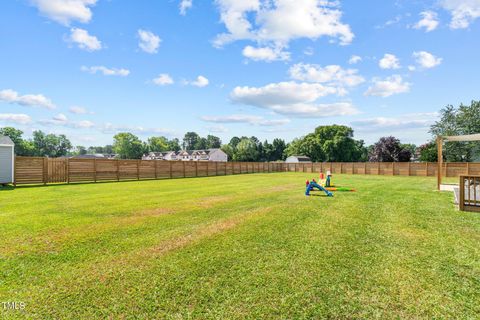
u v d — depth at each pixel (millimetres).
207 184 15117
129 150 72750
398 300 2525
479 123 24641
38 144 70500
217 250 3906
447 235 4680
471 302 2490
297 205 7773
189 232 4867
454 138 11320
